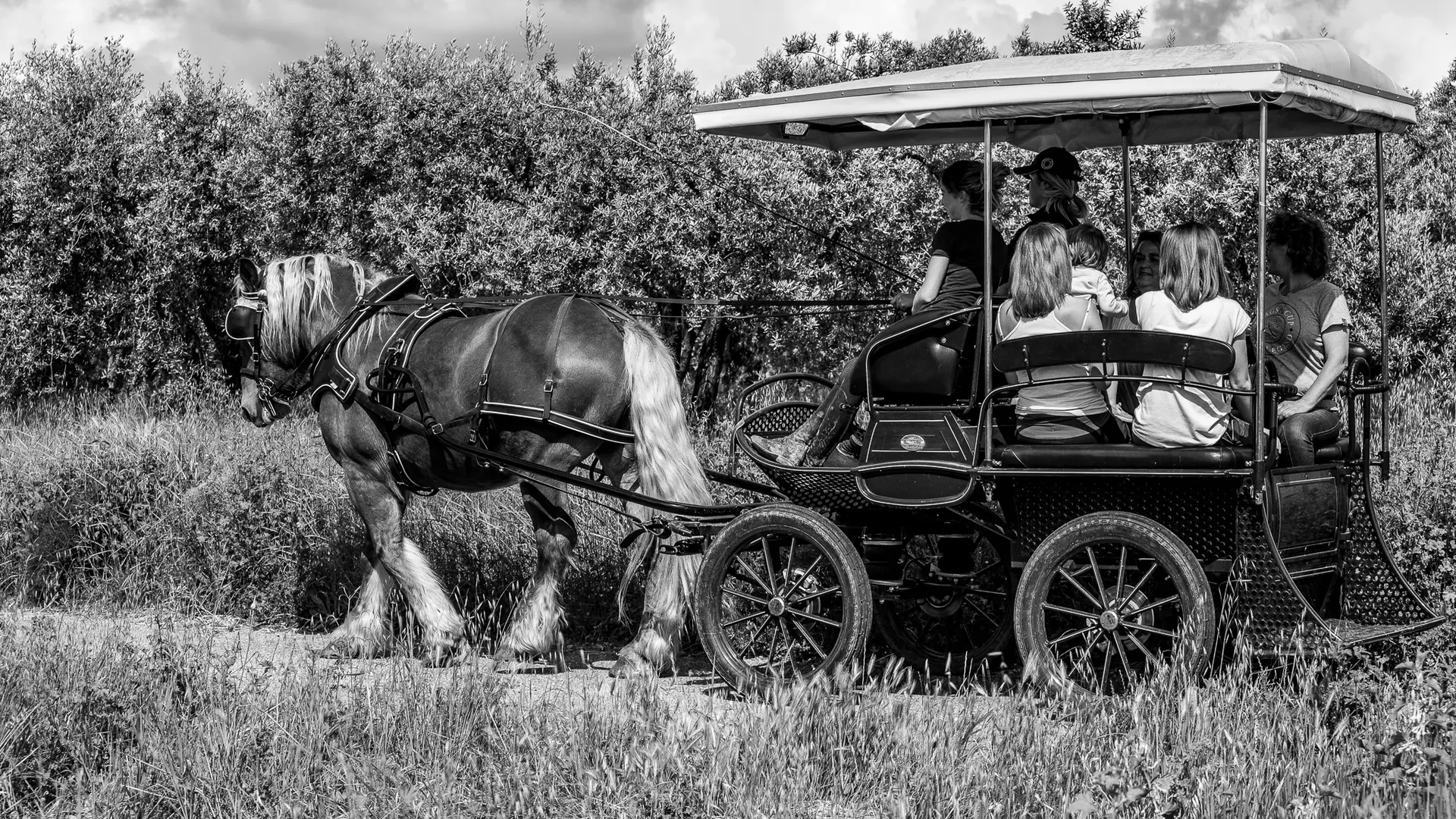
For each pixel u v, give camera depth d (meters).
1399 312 9.63
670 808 3.76
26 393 12.98
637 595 7.00
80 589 7.70
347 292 6.63
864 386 5.47
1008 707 4.54
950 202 5.74
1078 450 5.03
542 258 10.66
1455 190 10.86
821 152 9.84
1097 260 5.34
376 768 4.21
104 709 4.70
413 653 6.27
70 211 12.92
